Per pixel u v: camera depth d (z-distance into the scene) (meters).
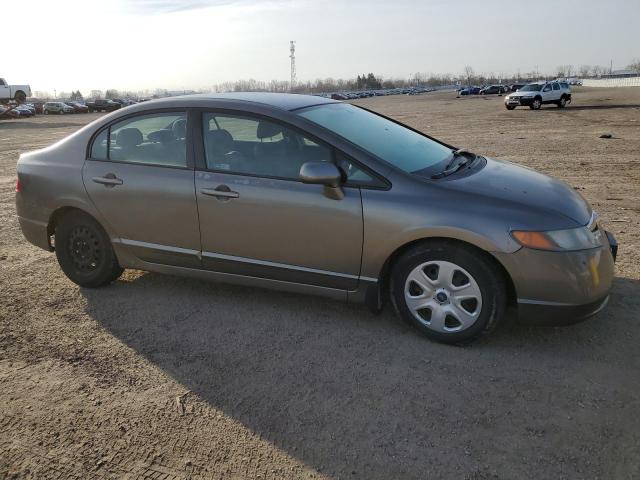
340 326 3.85
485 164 4.23
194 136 4.05
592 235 3.37
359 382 3.16
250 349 3.58
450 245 3.38
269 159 3.83
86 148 4.46
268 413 2.90
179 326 3.94
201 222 4.02
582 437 2.62
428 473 2.43
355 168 3.60
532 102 32.78
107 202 4.32
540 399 2.92
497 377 3.15
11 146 19.92
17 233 6.63
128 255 4.41
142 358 3.51
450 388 3.06
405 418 2.82
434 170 3.79
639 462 2.43
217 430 2.78
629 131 16.80
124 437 2.74
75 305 4.36
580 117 24.09
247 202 3.82
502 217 3.26
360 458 2.54
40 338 3.81
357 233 3.55
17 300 4.47
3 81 56.78
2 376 3.33
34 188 4.61
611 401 2.88
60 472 2.52
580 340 3.53
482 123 23.36
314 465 2.51
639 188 8.08
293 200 3.69
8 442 2.73
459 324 3.46
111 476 2.48
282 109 3.90
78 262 4.65
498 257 3.24
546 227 3.22
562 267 3.20
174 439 2.72
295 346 3.59
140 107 4.30
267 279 3.97
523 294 3.28
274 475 2.46
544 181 3.88
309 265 3.77
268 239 3.83
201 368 3.37
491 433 2.67
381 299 3.74
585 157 11.55
